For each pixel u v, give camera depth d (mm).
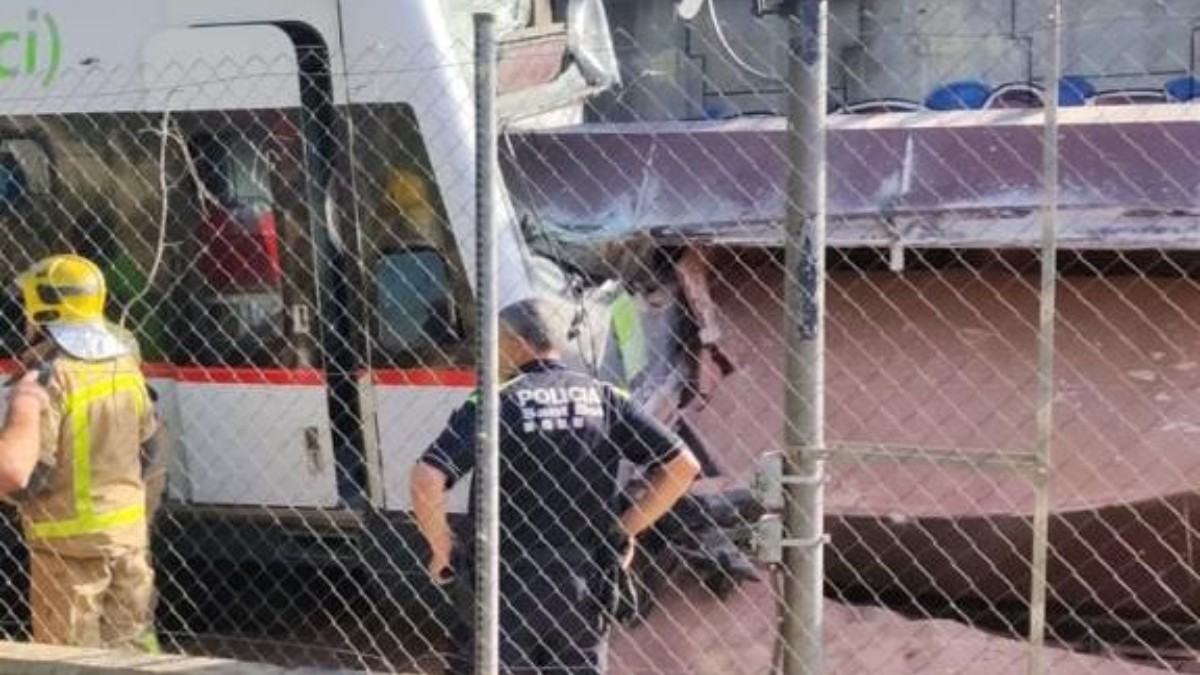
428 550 5809
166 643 6391
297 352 5918
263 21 5801
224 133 5883
